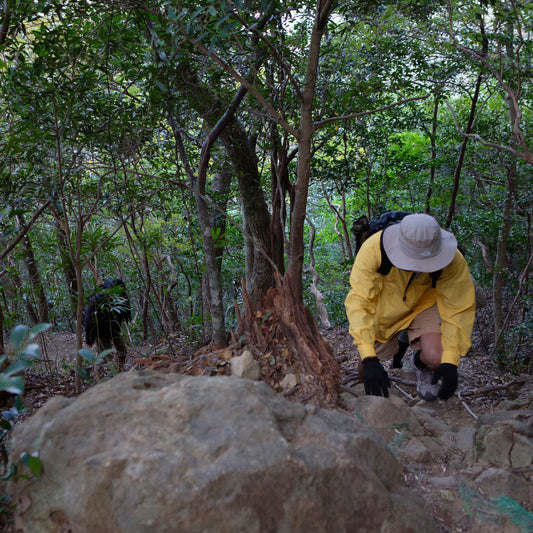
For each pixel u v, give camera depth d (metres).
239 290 9.15
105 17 3.72
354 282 3.12
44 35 3.63
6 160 3.80
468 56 5.40
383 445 2.13
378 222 3.28
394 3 4.67
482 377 4.73
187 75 4.35
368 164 7.98
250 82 4.16
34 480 1.85
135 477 1.66
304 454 1.83
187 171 5.00
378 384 2.91
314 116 5.28
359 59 5.28
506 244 7.28
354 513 1.83
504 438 2.50
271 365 3.15
